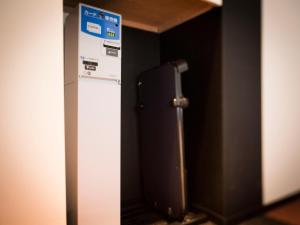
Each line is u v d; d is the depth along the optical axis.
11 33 1.06
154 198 1.93
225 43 1.72
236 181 1.80
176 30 2.08
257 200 1.97
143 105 1.99
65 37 1.47
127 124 2.04
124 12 1.87
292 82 2.26
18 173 1.09
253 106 1.93
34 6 1.11
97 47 1.37
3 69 1.05
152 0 1.66
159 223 1.75
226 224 1.72
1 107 1.05
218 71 1.74
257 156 1.96
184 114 2.04
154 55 2.21
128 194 2.04
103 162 1.40
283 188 2.21
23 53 1.09
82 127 1.33
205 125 1.86
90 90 1.35
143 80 1.99
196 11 1.84
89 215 1.36
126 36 2.04
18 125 1.08
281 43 2.15
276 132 2.13
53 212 1.17
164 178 1.80
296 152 2.33
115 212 1.45
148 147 1.97
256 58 1.95
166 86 1.74
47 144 1.15
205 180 1.87
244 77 1.85
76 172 1.33
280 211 2.06
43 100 1.13
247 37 1.87
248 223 1.83
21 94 1.09
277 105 2.13
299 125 2.35
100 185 1.39
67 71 1.44
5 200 1.07
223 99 1.71
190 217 1.81
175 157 1.69
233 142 1.78
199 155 1.92
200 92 1.89
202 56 1.86
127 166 2.04
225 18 1.72
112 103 1.43
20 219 1.10
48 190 1.16
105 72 1.39
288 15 2.20
